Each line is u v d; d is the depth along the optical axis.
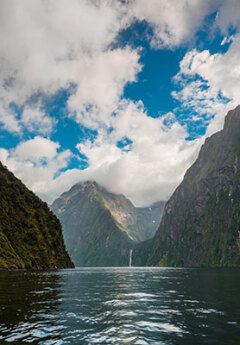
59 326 14.89
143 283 47.94
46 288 36.44
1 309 19.62
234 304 22.94
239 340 12.38
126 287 39.72
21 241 142.62
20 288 35.75
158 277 69.81
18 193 178.38
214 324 15.56
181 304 23.03
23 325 14.94
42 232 170.62
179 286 41.34
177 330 14.27
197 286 41.03
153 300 25.70
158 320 16.66
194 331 14.02
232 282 48.91
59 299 25.66
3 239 127.69
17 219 154.38
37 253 147.12
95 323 15.77
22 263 123.31
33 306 21.12
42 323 15.51
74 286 40.41
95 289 36.34
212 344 11.77
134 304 23.06
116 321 16.33
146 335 13.26
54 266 157.25
